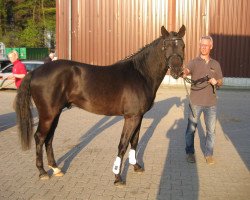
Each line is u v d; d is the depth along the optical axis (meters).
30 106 5.19
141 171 5.58
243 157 6.44
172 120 9.83
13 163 5.98
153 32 17.30
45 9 38.16
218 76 5.91
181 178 5.36
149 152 6.71
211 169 5.78
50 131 5.36
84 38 17.61
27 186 4.99
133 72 5.19
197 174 5.54
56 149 6.88
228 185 5.09
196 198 4.63
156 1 17.12
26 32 37.34
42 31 38.22
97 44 17.58
